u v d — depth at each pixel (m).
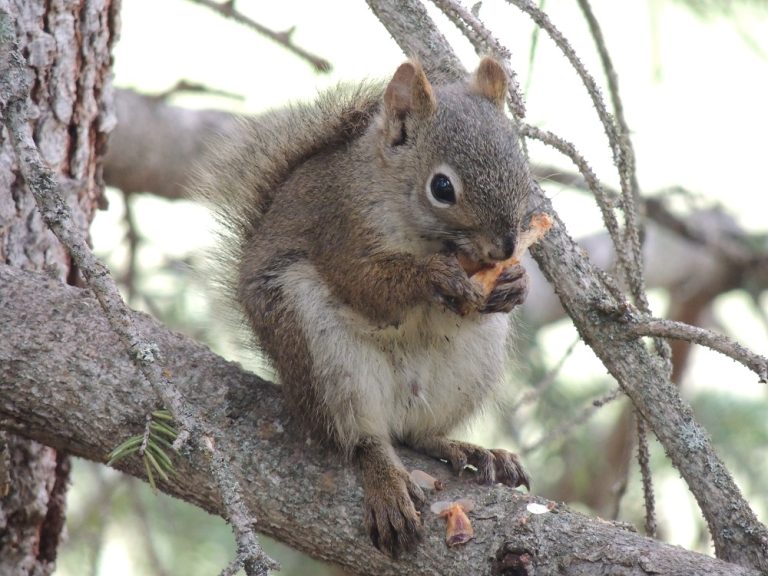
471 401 10.49
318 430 9.18
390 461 9.02
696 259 17.41
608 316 8.69
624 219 8.84
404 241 9.95
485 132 9.77
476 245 9.55
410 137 10.05
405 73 10.23
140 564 14.11
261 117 11.82
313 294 10.06
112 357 8.79
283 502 8.58
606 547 7.80
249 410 9.00
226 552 14.33
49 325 8.90
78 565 13.38
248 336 10.78
